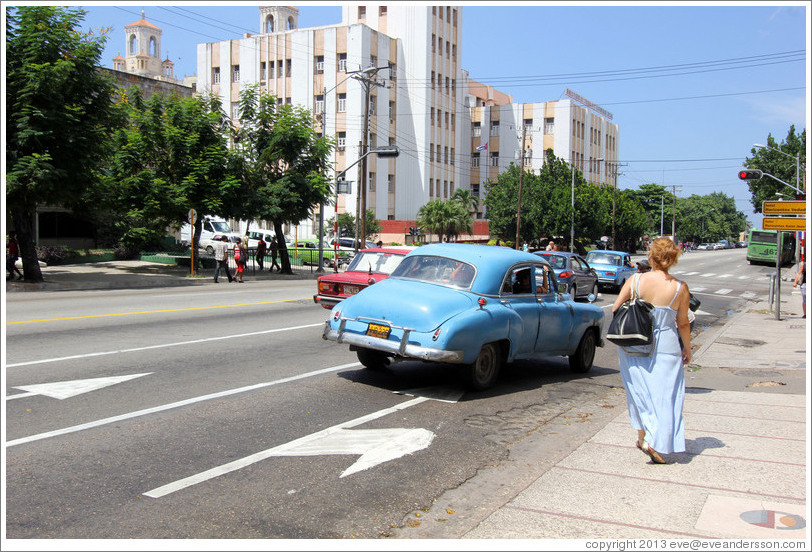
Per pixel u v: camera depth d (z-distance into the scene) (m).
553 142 79.50
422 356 7.21
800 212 17.50
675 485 4.89
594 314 9.79
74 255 33.38
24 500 4.38
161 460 5.23
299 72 60.28
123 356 9.25
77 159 21.17
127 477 4.85
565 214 60.59
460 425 6.65
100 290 21.52
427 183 65.25
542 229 60.72
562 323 9.09
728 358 11.63
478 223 68.56
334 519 4.29
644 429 5.52
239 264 26.98
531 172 63.97
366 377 8.60
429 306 7.45
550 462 5.61
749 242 56.97
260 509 4.39
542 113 79.69
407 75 63.97
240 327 12.59
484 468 5.41
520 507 4.48
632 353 5.38
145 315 13.80
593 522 4.24
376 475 5.14
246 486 4.79
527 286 8.67
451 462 5.52
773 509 4.45
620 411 7.46
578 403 7.90
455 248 8.62
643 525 4.19
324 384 8.12
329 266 39.88
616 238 77.50
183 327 12.32
